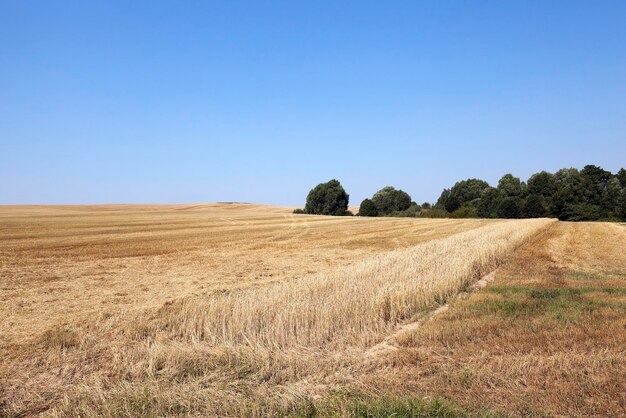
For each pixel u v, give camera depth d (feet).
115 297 46.24
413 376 22.70
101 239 107.76
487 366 23.13
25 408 20.24
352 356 25.77
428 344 27.84
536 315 33.76
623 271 59.11
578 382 21.09
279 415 18.74
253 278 59.16
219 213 269.03
